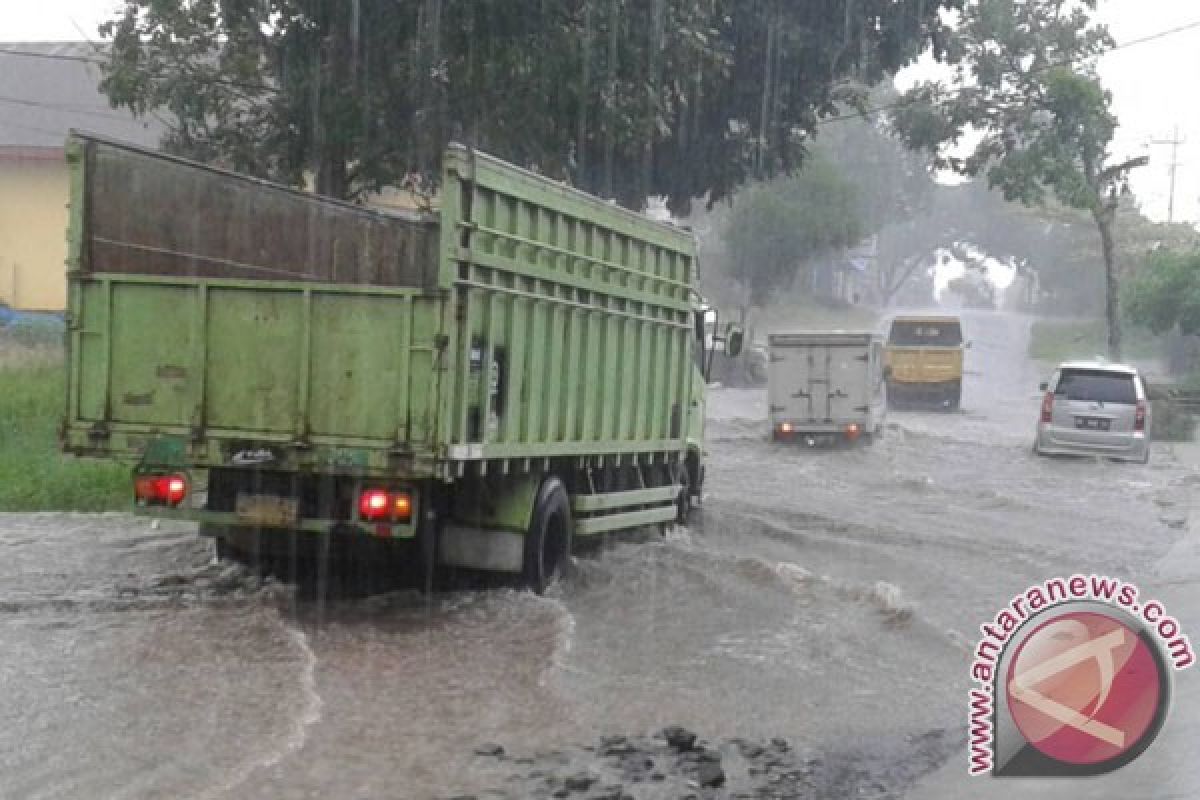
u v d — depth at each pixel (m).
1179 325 42.72
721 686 8.77
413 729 7.57
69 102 36.28
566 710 8.06
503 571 11.16
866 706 8.41
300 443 10.08
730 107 23.80
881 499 19.53
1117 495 20.66
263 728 7.43
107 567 11.63
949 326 41.03
